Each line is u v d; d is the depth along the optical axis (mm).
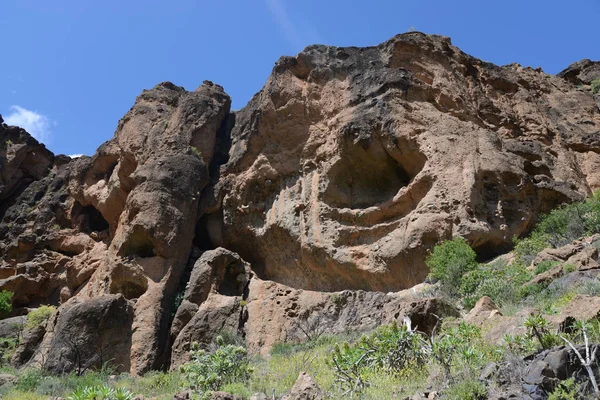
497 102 26719
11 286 29312
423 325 12883
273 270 24328
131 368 20125
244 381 11922
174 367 19500
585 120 28266
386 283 20969
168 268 23016
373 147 22891
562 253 16250
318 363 12891
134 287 23609
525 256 18516
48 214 32438
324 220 22906
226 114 29875
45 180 35375
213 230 25578
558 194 22625
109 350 20016
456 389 7934
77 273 28984
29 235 31297
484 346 9469
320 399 9188
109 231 30016
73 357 19297
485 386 7945
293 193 24484
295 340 19547
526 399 7309
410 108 23344
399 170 23250
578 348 7609
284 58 27047
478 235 19953
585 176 25500
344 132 23250
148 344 20578
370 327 18188
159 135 27562
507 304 13750
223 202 25750
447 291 17438
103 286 24094
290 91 26016
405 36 25953
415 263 20188
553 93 29562
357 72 25484
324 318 19656
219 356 12195
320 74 26156
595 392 6902
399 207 22047
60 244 31000
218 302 20969
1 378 17312
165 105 30219
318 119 25422
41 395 15453
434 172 21469
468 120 24250
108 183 29484
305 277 23219
